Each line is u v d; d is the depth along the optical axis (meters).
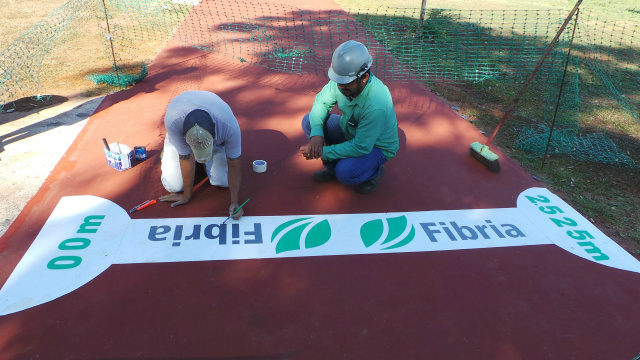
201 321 2.81
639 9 14.10
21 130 4.82
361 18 10.68
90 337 2.66
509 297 3.15
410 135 5.33
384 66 7.54
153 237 3.44
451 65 7.78
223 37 8.55
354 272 3.28
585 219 4.05
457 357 2.71
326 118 4.18
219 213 3.76
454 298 3.12
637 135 5.91
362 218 3.85
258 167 4.34
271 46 8.22
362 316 2.94
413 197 4.18
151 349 2.62
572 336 2.89
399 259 3.43
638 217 4.18
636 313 3.09
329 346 2.72
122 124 5.07
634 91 7.50
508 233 3.79
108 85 6.09
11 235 3.35
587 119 6.26
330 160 3.91
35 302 2.85
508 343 2.82
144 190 3.98
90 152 4.49
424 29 9.16
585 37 10.33
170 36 8.40
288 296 3.04
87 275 3.07
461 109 6.20
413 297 3.11
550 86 6.93
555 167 4.94
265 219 3.74
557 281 3.32
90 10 9.38
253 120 5.42
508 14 12.01
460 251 3.55
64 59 6.95
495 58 8.23
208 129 3.06
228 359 2.59
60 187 3.93
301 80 6.77
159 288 3.02
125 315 2.81
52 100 5.56
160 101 5.70
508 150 5.20
